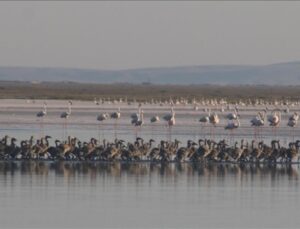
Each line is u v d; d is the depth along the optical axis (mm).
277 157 77375
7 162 76000
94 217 51094
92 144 77438
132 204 55125
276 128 110562
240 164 76188
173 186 62562
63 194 58375
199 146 77812
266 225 49688
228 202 56188
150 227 48906
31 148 77250
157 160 77188
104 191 59844
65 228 48500
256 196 58531
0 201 55500
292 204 55656
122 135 100500
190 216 51688
